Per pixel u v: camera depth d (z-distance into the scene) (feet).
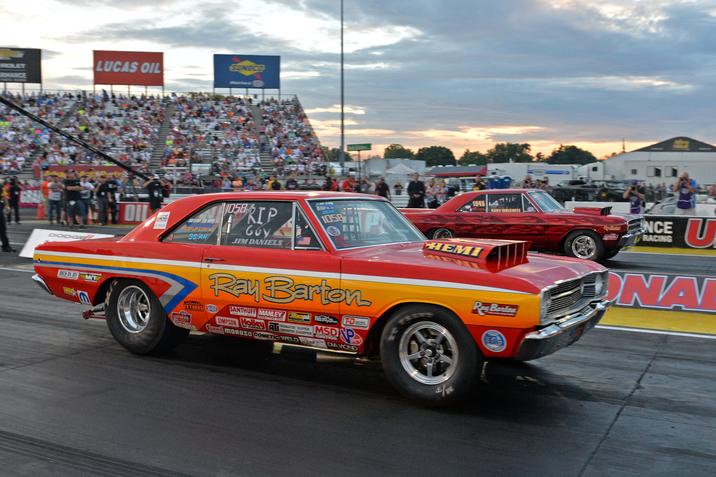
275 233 15.66
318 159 143.95
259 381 15.80
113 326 18.19
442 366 13.94
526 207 39.50
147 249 17.31
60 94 150.71
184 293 16.57
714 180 129.39
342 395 14.78
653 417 13.47
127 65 153.89
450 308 13.32
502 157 373.81
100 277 18.07
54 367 16.93
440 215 41.06
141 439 12.21
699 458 11.47
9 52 150.30
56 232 38.73
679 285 24.36
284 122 154.71
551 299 13.38
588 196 105.60
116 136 134.82
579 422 13.16
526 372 16.60
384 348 14.16
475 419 13.29
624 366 17.19
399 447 11.85
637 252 46.26
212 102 156.56
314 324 14.83
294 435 12.41
